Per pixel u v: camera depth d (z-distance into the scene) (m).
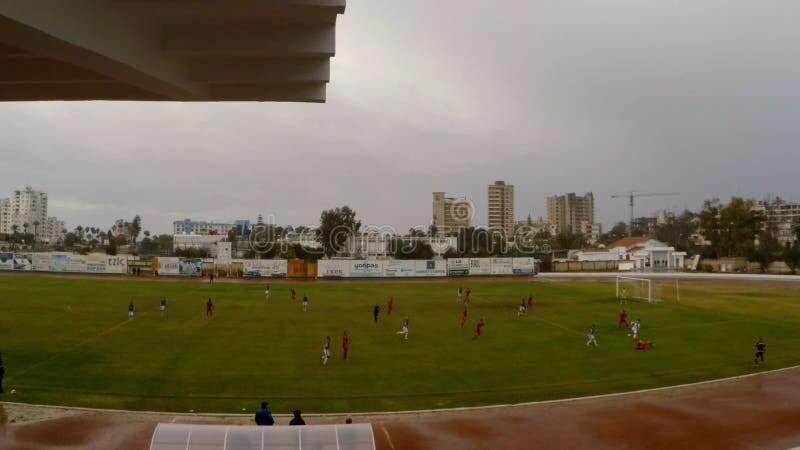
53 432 19.06
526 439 19.38
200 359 29.70
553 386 25.89
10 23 12.75
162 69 19.45
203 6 17.27
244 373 27.08
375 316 43.31
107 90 23.56
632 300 59.69
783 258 112.81
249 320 42.75
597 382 26.64
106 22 15.86
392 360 30.55
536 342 36.06
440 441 19.09
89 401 22.33
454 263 89.88
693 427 20.70
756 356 30.73
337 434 15.52
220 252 84.44
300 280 80.94
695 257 119.12
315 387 25.12
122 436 18.89
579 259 138.25
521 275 93.50
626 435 19.86
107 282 70.25
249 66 21.78
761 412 22.44
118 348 31.88
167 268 81.56
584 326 42.53
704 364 30.50
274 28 19.69
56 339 33.88
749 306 55.22
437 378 26.97
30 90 23.53
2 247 146.62
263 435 15.33
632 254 129.25
